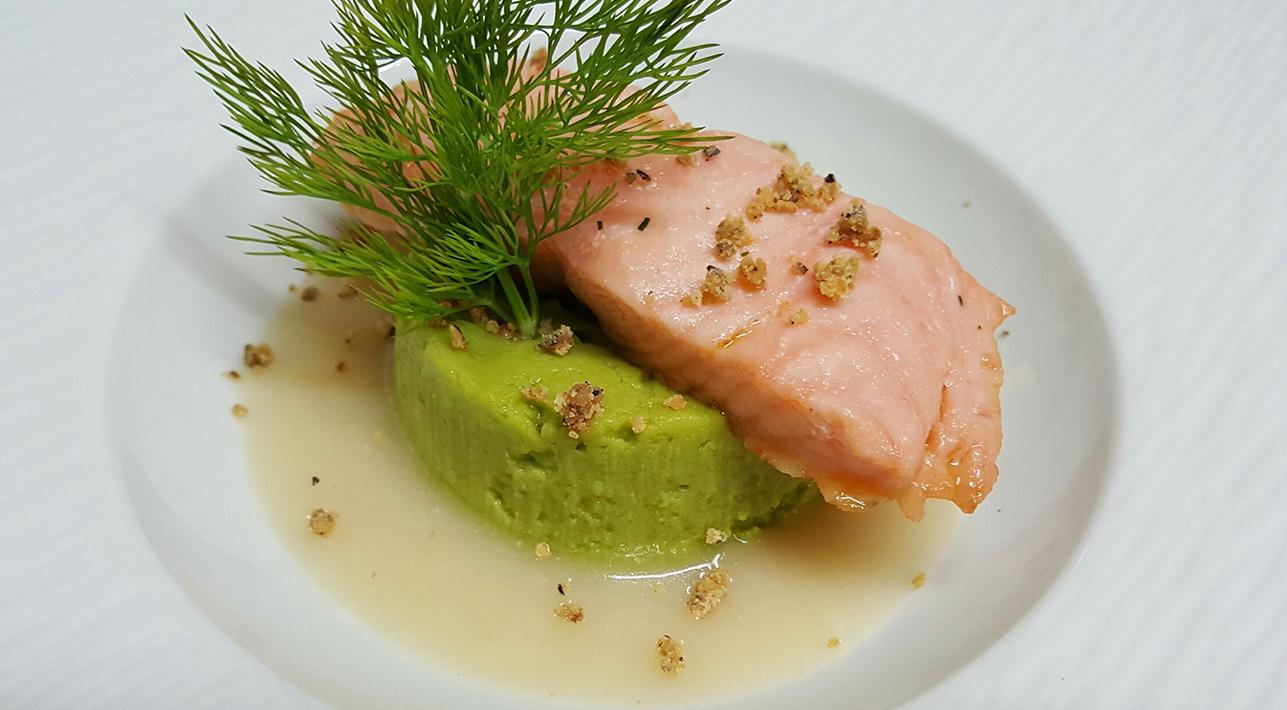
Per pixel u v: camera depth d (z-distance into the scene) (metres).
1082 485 0.24
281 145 0.27
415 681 0.23
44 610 0.21
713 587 0.24
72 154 0.26
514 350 0.24
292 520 0.25
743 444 0.24
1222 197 0.27
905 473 0.22
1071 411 0.25
